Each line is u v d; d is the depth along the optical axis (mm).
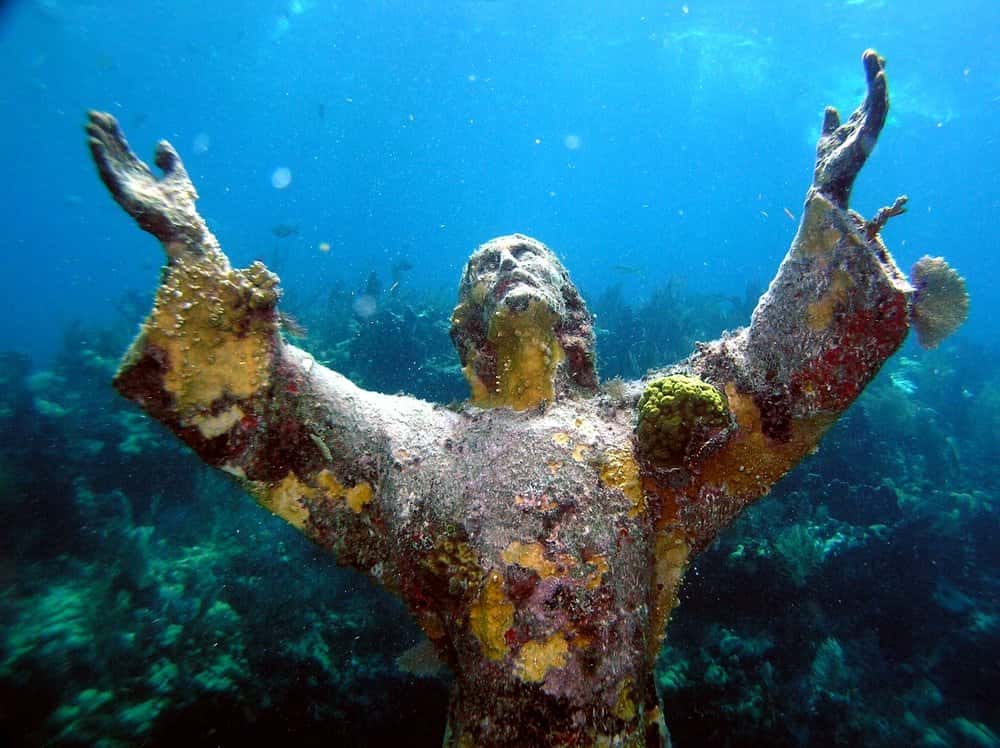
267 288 2084
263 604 5996
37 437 7988
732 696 4992
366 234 78000
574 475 2109
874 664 6062
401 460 2238
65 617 5199
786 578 5945
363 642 5730
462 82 54188
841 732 5176
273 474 2205
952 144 51188
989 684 6008
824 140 2242
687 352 12016
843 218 2031
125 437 8344
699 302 17094
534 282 2623
